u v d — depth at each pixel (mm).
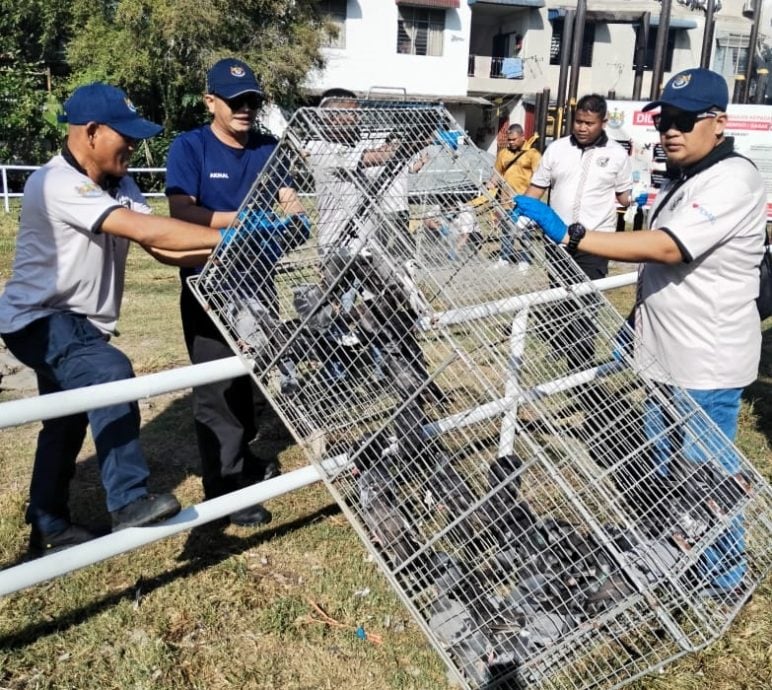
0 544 3574
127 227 2877
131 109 2965
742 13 34875
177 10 18500
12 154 17531
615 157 5750
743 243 3045
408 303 2771
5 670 2865
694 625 2529
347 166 3029
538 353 3504
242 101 3592
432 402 2807
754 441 5059
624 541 2605
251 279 3076
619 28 32625
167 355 6449
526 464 2551
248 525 3869
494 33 34406
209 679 2910
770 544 3000
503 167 10102
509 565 2693
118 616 3172
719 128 3029
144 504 2900
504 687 2658
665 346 3258
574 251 3137
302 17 21047
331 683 2920
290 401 3055
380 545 2895
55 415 2613
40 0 20406
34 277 3033
